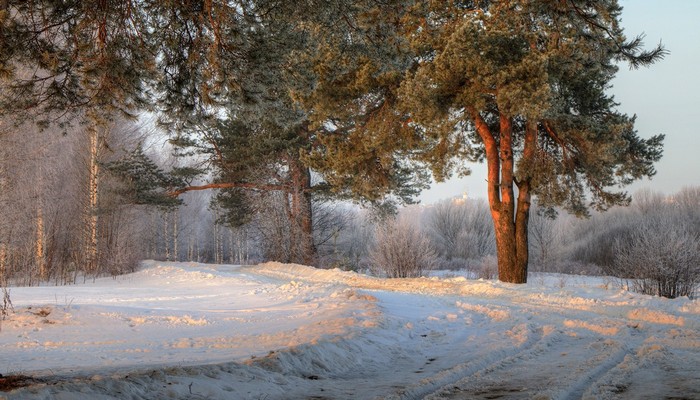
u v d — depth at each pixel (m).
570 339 10.69
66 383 5.50
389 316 13.25
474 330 12.45
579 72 22.95
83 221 39.25
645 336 10.73
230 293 22.72
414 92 22.58
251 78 9.24
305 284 23.16
